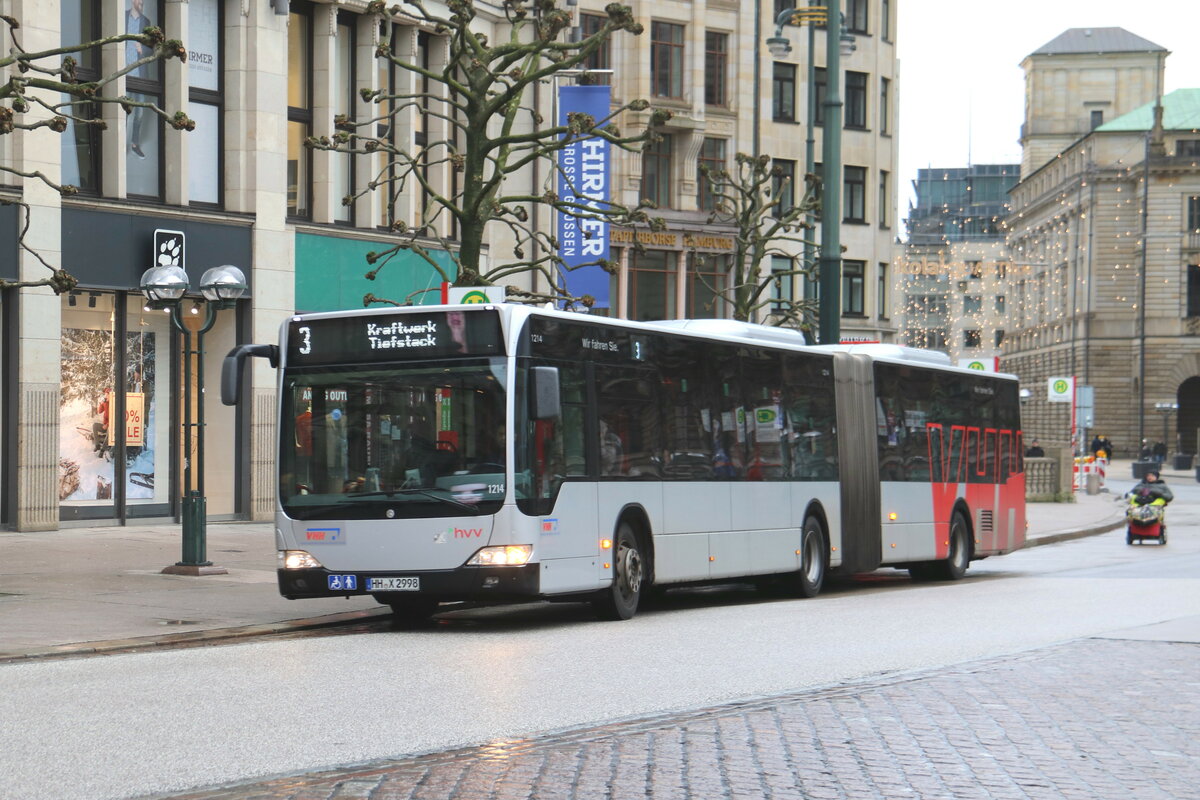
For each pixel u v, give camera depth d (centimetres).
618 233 5309
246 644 1448
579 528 1639
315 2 3300
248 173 3112
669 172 5581
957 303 15888
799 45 6166
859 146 6631
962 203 17225
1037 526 3944
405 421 1595
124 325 2906
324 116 3309
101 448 2883
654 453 1800
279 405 1644
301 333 1638
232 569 2156
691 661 1298
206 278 2072
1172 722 974
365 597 1900
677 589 2358
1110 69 13462
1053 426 12169
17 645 1365
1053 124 13588
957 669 1216
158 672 1217
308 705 1038
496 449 1562
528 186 3938
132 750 872
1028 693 1091
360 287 3375
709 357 1938
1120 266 11131
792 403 2144
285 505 1625
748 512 1997
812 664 1278
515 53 2372
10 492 2706
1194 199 10925
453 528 1562
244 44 3112
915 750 873
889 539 2373
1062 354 11900
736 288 4175
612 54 5425
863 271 6694
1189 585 2198
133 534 2733
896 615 1748
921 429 2506
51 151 2730
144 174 2966
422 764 826
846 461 2284
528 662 1290
